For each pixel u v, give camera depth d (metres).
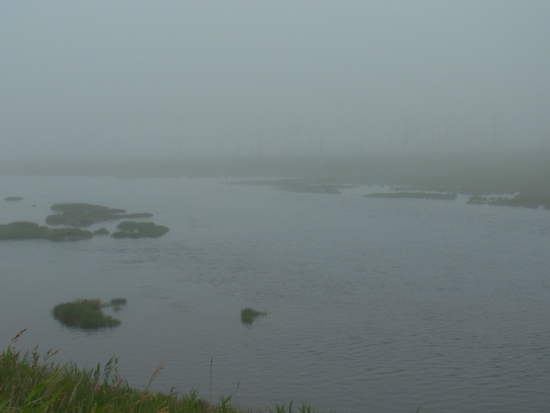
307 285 29.09
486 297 26.72
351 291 27.94
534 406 15.72
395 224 49.12
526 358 19.23
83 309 23.66
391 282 29.64
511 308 24.98
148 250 38.53
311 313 24.39
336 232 45.47
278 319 23.56
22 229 44.69
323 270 32.38
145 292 27.89
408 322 23.12
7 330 22.28
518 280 29.78
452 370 18.19
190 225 50.09
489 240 41.03
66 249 38.94
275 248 39.06
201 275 31.30
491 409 15.55
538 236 42.22
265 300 26.42
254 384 17.02
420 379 17.50
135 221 52.00
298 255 36.62
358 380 17.44
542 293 27.30
